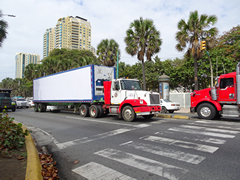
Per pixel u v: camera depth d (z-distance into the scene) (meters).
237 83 9.16
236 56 22.00
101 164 4.05
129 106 9.77
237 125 8.25
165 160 4.14
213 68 21.23
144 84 20.44
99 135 6.80
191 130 7.18
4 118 4.94
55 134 7.31
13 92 81.00
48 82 16.72
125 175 3.48
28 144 5.15
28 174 3.21
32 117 13.64
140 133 6.86
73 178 3.45
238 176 3.31
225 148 4.89
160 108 9.75
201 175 3.38
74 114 15.02
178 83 25.08
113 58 26.22
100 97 12.34
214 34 16.73
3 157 4.23
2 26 7.48
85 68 12.56
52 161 4.35
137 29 20.17
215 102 9.96
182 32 17.31
